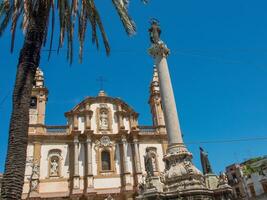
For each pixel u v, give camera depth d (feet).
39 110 161.79
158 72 94.32
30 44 44.98
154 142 165.27
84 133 158.30
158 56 96.12
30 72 43.52
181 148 83.92
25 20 51.31
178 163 81.92
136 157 157.48
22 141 39.06
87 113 164.76
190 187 75.72
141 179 151.64
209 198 76.18
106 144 160.25
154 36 99.76
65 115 165.78
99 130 163.73
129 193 148.36
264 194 197.47
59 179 148.25
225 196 77.51
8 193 35.68
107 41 58.85
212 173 83.71
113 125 167.22
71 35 53.62
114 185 151.74
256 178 206.69
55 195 143.95
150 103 185.68
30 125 156.97
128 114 171.12
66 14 52.70
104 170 154.40
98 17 56.70
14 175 36.70
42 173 147.84
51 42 49.16
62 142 156.76
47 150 153.17
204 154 87.51
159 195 75.72
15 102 41.11
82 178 150.41
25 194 140.56
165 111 88.79
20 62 43.93
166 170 83.71
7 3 50.52
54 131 160.04
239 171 220.23
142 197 77.87
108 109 170.30
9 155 37.83
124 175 153.28
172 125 86.53
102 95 173.27
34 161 147.84
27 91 42.27
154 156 160.86
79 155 154.92
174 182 78.64
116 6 57.16
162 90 91.30
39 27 46.39
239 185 217.77
